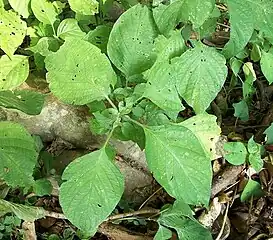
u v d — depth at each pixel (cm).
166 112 43
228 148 47
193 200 39
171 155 39
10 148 39
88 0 44
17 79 43
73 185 37
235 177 51
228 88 56
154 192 50
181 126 39
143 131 41
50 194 46
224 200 50
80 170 38
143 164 49
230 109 57
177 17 41
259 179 52
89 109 45
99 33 44
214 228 50
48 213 46
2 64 43
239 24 42
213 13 45
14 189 47
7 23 42
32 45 45
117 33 41
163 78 41
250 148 47
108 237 48
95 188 37
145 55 41
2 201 43
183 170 39
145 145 39
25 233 46
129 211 49
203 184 39
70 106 46
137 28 41
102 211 37
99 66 39
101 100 41
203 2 40
